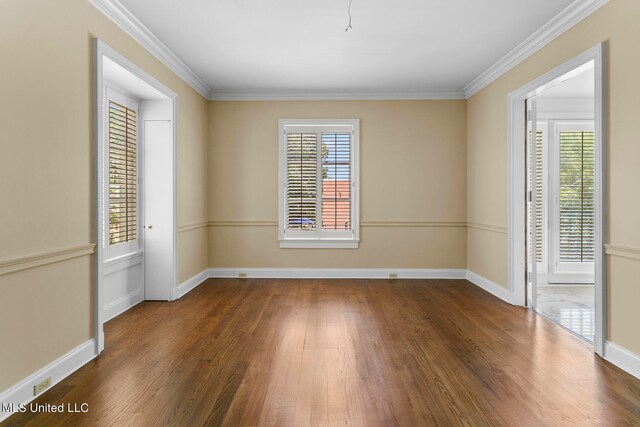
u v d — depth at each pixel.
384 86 5.57
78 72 2.75
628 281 2.70
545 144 5.61
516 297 4.39
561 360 2.87
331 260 5.90
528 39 3.87
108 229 3.86
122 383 2.48
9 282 2.15
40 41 2.37
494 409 2.18
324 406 2.21
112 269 3.90
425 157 5.85
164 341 3.25
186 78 4.86
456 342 3.24
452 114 5.82
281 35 3.85
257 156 5.86
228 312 4.11
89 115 2.88
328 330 3.53
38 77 2.36
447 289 5.20
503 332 3.50
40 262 2.36
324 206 5.89
